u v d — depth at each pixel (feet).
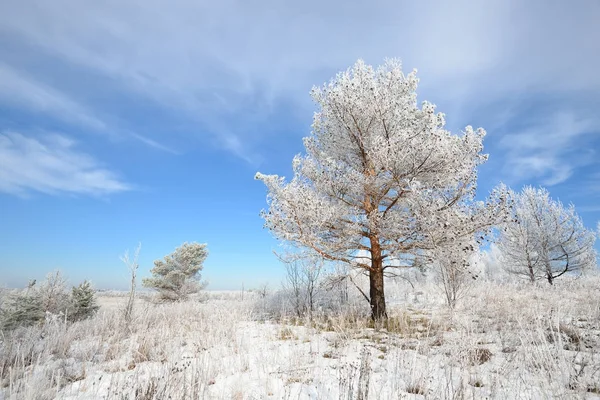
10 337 22.88
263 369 15.33
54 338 22.84
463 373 13.12
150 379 12.39
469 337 15.88
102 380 15.34
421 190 22.89
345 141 29.43
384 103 26.35
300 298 37.83
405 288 47.01
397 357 15.61
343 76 28.22
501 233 53.47
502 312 23.22
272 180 26.48
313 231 26.43
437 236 23.62
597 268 49.08
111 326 27.40
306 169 28.99
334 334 22.13
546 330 17.11
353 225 27.32
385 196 28.07
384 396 12.03
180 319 29.58
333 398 12.14
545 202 51.65
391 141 24.52
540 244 51.03
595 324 18.83
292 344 20.43
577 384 11.12
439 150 23.75
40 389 12.96
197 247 81.92
